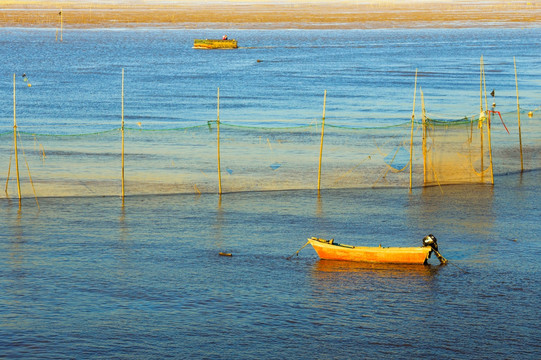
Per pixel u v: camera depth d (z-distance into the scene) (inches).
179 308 1523.1
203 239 1956.2
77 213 2165.4
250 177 2566.4
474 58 6727.4
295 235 1998.0
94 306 1529.3
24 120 3528.5
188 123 3496.6
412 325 1449.3
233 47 7628.0
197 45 7628.0
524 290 1614.2
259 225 2080.5
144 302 1551.4
